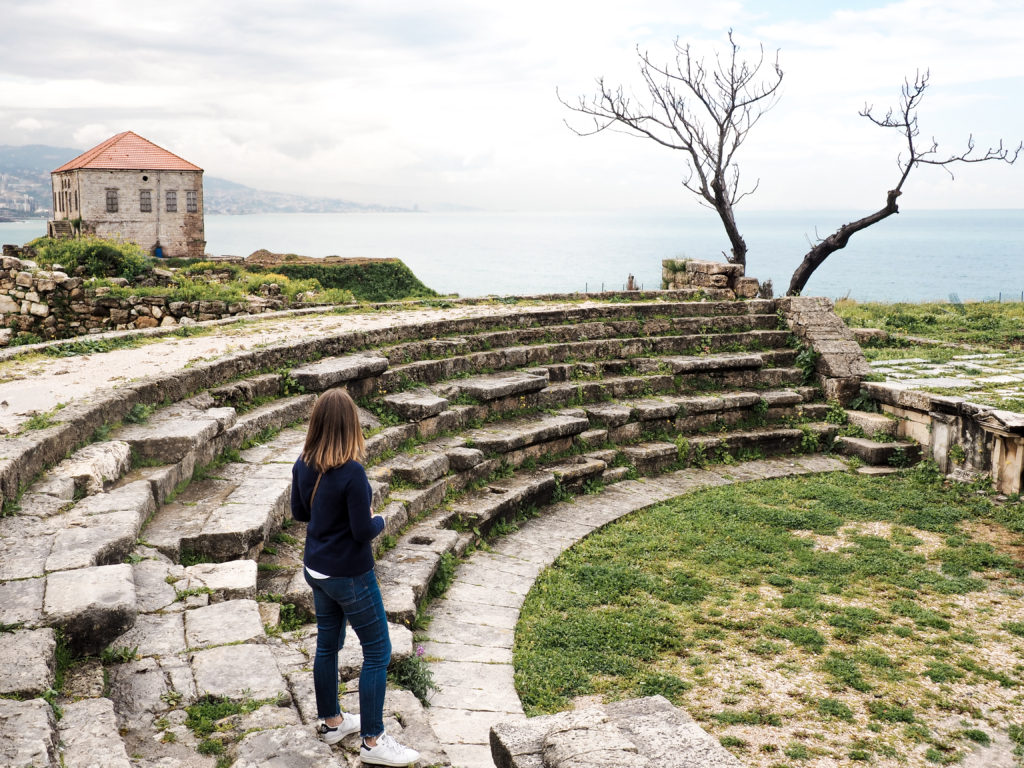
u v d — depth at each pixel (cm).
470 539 1084
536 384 1468
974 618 908
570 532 1170
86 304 2356
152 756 436
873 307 3127
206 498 825
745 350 1859
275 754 425
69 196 6681
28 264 2552
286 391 1191
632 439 1539
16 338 2252
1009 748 656
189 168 6612
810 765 621
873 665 789
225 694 494
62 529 650
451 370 1470
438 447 1230
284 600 691
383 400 1279
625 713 439
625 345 1761
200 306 2381
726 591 971
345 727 488
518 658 791
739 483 1440
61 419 802
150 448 845
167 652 536
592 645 823
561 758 394
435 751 500
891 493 1382
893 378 1753
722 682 755
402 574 871
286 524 864
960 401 1429
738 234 3484
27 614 507
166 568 650
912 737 666
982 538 1178
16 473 684
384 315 1805
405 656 664
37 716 406
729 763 382
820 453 1647
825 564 1055
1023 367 1884
